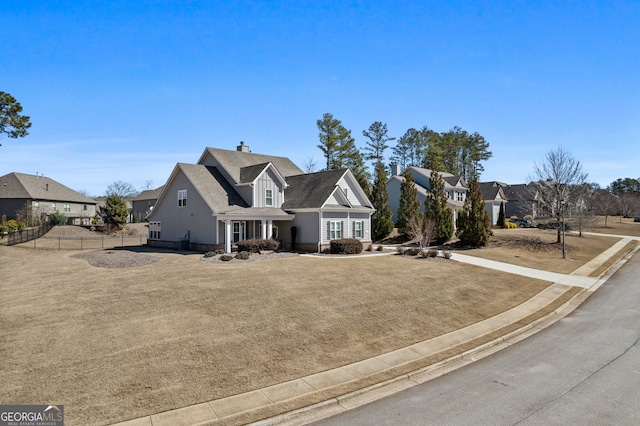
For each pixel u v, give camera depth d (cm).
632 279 2209
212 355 966
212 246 2716
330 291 1577
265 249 2620
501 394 824
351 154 5678
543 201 3703
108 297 1388
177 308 1281
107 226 4269
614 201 7125
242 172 3055
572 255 3120
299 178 3328
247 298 1420
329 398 796
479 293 1739
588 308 1606
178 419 702
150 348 983
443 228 3603
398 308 1430
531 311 1531
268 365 941
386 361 1000
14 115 3153
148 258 2214
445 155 7344
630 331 1277
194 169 3002
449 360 1024
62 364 884
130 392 783
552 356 1059
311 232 2862
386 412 754
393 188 5062
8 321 1141
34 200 5031
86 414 702
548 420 708
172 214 3138
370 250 3153
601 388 845
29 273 1825
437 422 708
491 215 5681
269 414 728
